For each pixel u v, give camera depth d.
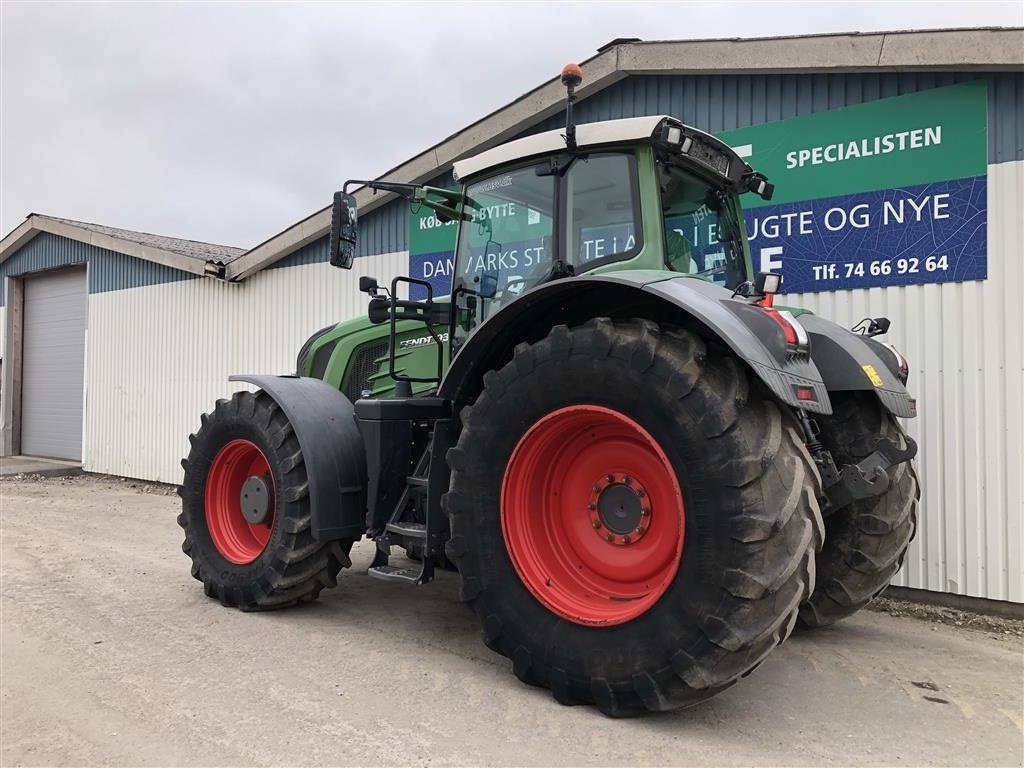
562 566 3.16
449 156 7.25
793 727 2.86
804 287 5.42
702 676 2.57
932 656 3.82
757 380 2.82
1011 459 4.65
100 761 2.53
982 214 4.75
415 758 2.53
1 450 13.73
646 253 3.31
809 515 2.62
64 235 12.10
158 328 10.67
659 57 5.86
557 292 3.08
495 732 2.73
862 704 3.12
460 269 4.10
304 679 3.25
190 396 10.20
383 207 8.02
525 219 3.77
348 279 8.34
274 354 9.11
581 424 3.07
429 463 3.79
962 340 4.82
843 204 5.27
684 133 3.34
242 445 4.45
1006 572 4.66
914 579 4.96
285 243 8.70
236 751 2.59
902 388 3.76
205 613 4.25
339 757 2.54
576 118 6.54
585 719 2.85
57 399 13.16
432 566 3.58
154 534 6.77
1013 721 2.97
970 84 4.79
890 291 5.09
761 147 5.59
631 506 3.03
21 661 3.46
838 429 3.82
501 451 3.13
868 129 5.16
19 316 13.94
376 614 4.33
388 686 3.18
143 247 10.62
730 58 5.55
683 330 2.85
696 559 2.62
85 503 8.83
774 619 2.52
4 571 5.24
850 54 5.05
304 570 4.15
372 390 4.80
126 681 3.22
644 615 2.73
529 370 3.07
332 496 4.05
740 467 2.55
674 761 2.54
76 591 4.70
